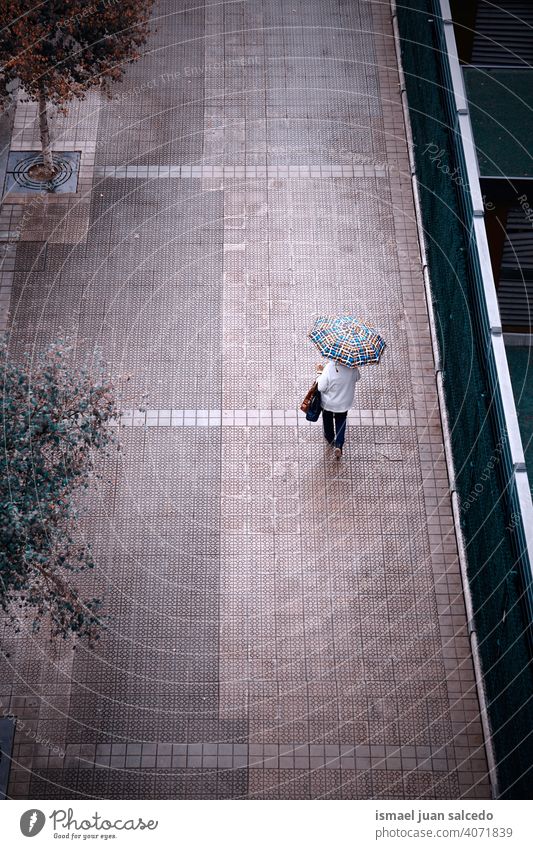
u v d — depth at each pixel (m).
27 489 8.36
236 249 11.64
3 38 11.49
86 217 11.84
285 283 11.38
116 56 11.84
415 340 10.95
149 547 9.50
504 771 7.97
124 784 8.29
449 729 8.61
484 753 8.49
